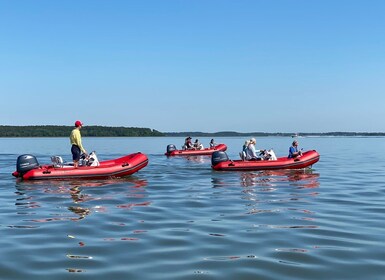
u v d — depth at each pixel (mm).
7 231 6840
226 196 10562
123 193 11125
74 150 14219
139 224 7363
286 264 5164
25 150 41250
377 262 5211
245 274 4824
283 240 6270
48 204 9430
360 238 6359
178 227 7129
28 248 5867
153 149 43656
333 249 5789
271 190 11633
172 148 29906
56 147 50188
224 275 4793
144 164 15383
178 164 21250
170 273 4859
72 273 4863
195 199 10094
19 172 14117
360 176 15578
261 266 5094
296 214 8203
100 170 14320
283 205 9234
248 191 11430
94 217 7957
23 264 5180
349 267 5039
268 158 17828
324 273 4836
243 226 7188
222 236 6520
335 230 6867
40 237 6457
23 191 11516
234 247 5918
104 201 9828
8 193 11156
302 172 16844
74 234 6652
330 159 26312
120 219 7781
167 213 8367
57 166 14508
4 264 5176
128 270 4965
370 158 27328
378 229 6941
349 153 34344
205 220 7691
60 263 5223
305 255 5523
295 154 17703
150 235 6594
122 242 6180
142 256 5512
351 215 8117
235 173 16344
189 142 30797
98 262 5262
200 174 16016
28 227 7121
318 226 7172
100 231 6848
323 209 8750
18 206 9180
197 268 5031
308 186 12523
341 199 10102
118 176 14758
